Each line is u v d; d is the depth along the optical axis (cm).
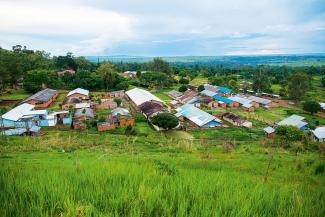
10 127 3219
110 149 2095
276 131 2986
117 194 344
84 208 297
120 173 464
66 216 289
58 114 3772
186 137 3262
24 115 3503
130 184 390
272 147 2250
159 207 317
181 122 4144
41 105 4528
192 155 1689
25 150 1873
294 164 1148
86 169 504
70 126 3481
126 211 308
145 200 322
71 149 2044
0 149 1831
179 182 416
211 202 323
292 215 310
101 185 393
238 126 4025
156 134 3297
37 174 456
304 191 439
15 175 452
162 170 562
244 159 1435
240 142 2908
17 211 289
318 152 1834
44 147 2006
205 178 464
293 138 2806
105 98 5216
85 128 3362
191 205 332
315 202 365
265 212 316
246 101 5494
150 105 4434
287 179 738
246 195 362
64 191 346
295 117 4109
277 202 352
